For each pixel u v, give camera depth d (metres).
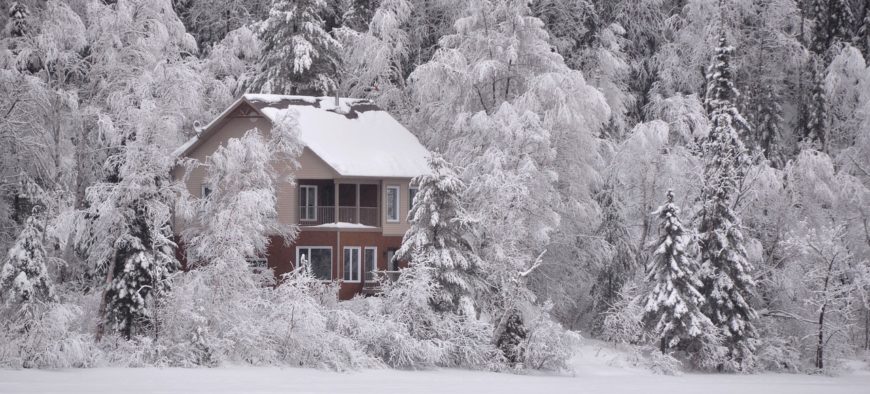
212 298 45.09
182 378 38.69
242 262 46.19
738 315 55.00
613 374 50.41
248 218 47.09
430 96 61.75
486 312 51.41
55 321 41.09
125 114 52.59
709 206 57.00
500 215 51.91
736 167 59.75
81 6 60.81
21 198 56.03
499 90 61.91
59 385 34.94
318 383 39.41
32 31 57.53
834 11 86.31
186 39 60.28
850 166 72.44
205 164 50.50
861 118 75.56
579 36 73.44
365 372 44.09
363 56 67.62
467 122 59.19
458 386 40.59
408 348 45.78
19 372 38.03
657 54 77.88
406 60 71.81
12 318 42.16
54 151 56.47
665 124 61.38
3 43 56.16
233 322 45.09
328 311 46.66
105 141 54.50
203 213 49.91
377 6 76.56
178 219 57.25
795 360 56.28
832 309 57.78
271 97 60.94
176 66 56.84
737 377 52.22
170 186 48.97
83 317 46.31
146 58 56.94
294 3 70.81
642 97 78.38
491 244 51.25
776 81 84.00
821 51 85.12
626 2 78.25
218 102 65.88
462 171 57.03
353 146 59.97
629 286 57.00
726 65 65.56
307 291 46.34
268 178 50.03
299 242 58.16
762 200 60.41
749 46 82.94
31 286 42.00
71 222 47.72
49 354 39.59
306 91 70.69
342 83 73.06
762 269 59.44
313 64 71.12
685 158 61.75
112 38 56.72
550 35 72.31
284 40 70.44
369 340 46.28
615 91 67.81
